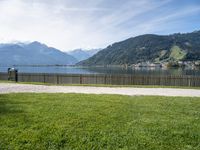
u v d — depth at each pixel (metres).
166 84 27.41
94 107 10.37
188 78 26.70
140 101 12.35
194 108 10.95
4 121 7.90
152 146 6.38
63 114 8.95
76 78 29.59
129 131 7.39
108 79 28.94
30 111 9.30
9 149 5.99
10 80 30.83
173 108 10.83
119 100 12.41
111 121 8.30
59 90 18.45
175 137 7.02
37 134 6.85
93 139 6.71
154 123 8.27
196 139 6.93
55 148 6.16
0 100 11.61
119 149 6.18
